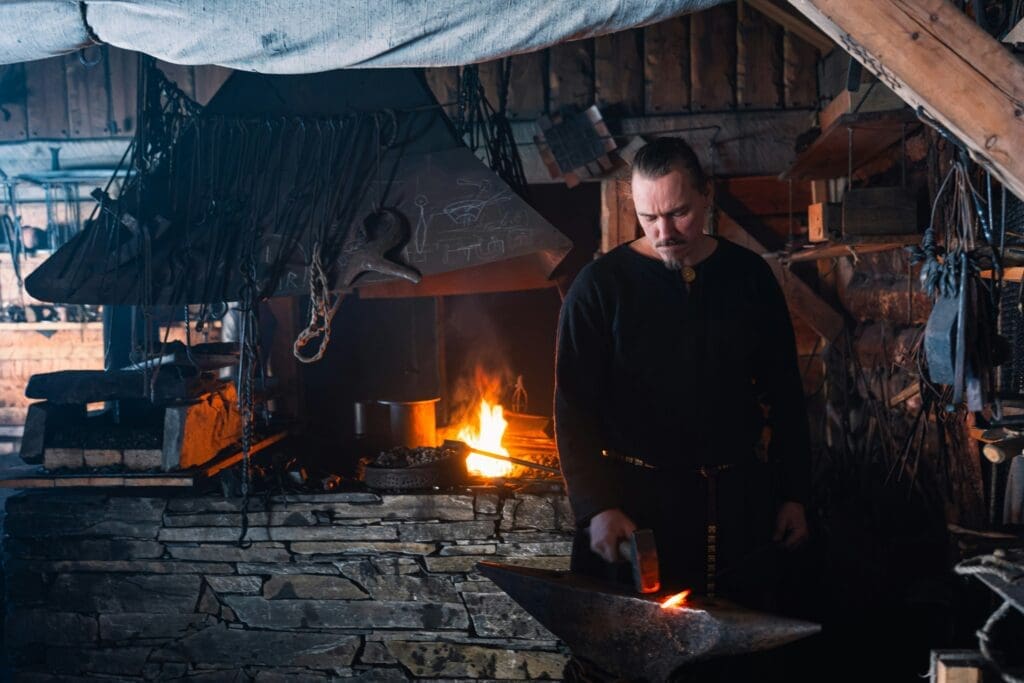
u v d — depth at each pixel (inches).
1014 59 60.4
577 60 191.3
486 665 128.2
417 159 131.2
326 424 212.4
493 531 128.3
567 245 124.4
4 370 215.8
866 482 165.9
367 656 130.1
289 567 130.5
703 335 84.6
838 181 189.6
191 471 130.8
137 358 132.7
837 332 185.6
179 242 130.0
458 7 78.5
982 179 104.9
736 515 84.4
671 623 66.6
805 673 129.2
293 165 133.6
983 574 64.4
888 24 61.6
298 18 79.9
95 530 132.1
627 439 85.7
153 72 136.8
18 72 203.6
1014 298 106.2
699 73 189.9
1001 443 76.6
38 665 133.6
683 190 78.8
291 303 197.2
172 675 132.0
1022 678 59.6
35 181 204.1
